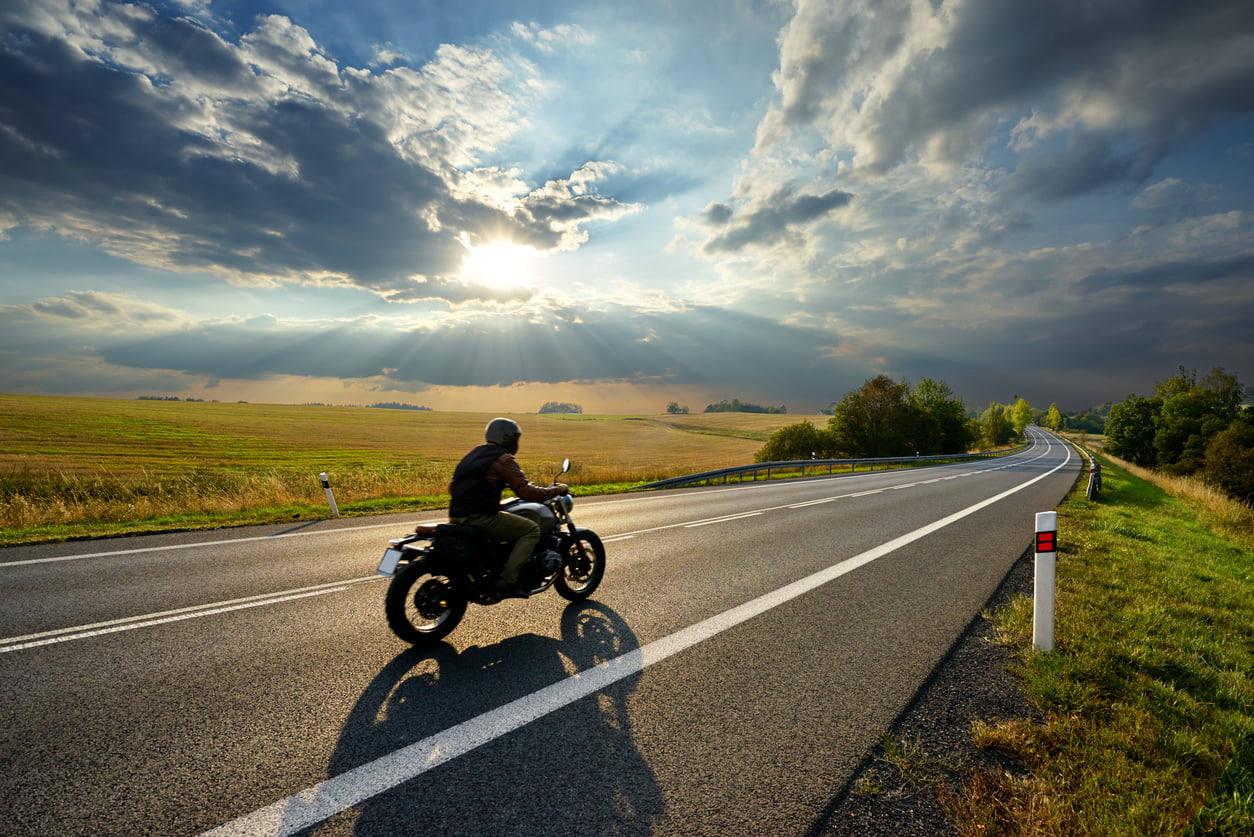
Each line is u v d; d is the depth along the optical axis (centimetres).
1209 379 6988
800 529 952
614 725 306
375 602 507
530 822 229
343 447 4684
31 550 705
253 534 825
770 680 367
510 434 449
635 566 670
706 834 226
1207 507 1772
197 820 225
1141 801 246
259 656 388
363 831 222
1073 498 1487
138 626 441
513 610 496
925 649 427
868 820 237
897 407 4666
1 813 226
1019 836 227
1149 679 371
